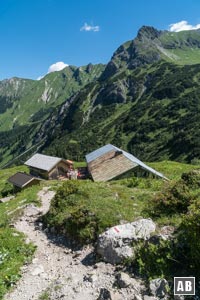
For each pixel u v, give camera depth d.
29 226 24.69
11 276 16.42
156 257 14.51
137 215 20.77
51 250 19.81
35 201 31.72
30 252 19.42
